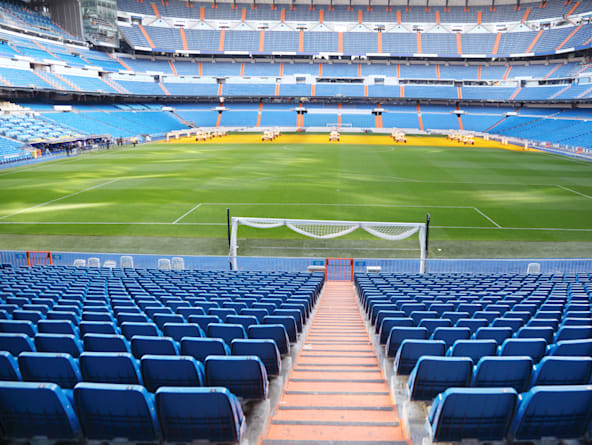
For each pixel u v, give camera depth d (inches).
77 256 899.4
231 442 178.2
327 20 3956.7
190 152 2487.7
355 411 235.1
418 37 3870.6
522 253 948.0
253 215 1216.8
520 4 3799.2
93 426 176.9
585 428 174.9
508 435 183.2
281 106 3801.7
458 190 1540.4
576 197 1432.1
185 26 3902.6
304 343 375.6
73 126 2706.7
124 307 377.1
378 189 1547.7
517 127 3245.6
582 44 3233.3
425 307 395.2
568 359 195.9
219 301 440.5
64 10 3346.5
